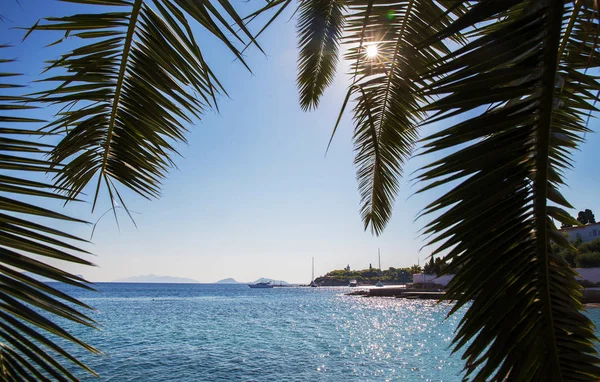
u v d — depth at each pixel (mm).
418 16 2574
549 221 1349
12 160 1199
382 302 53062
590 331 1341
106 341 19500
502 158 1322
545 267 1354
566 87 1633
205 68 1445
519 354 1347
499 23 2031
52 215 1183
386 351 16312
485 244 1354
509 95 1277
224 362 14375
